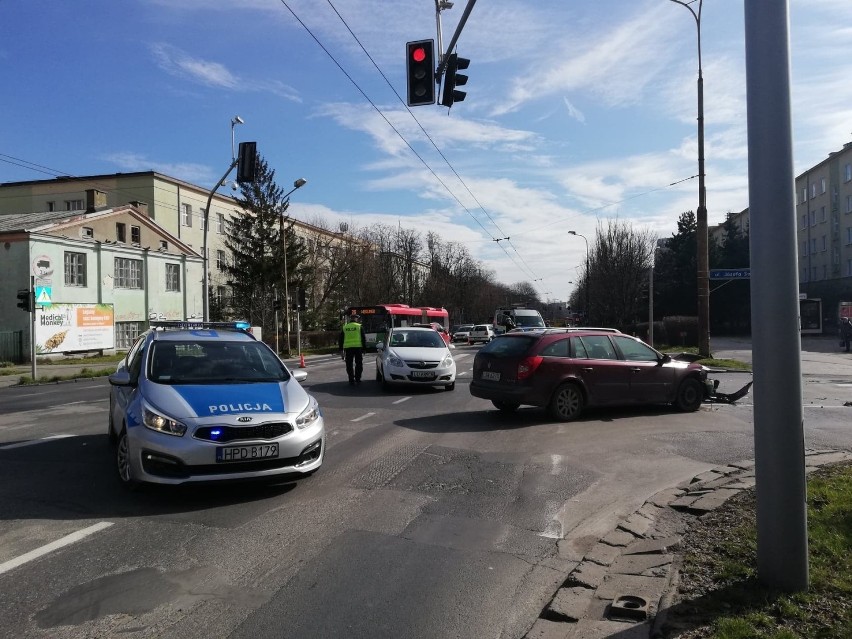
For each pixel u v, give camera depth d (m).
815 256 58.91
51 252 31.33
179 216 50.12
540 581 4.14
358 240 60.88
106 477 6.65
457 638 3.38
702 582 3.88
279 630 3.43
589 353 10.77
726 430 9.62
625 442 8.68
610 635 3.33
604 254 46.72
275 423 5.78
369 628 3.47
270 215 48.97
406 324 40.00
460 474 6.88
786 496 3.58
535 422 10.29
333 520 5.29
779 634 3.09
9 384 20.97
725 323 57.03
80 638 3.31
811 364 23.61
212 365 6.77
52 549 4.58
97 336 33.16
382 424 10.12
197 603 3.73
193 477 5.44
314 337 48.09
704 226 22.58
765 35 3.63
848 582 3.66
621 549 4.62
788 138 3.60
